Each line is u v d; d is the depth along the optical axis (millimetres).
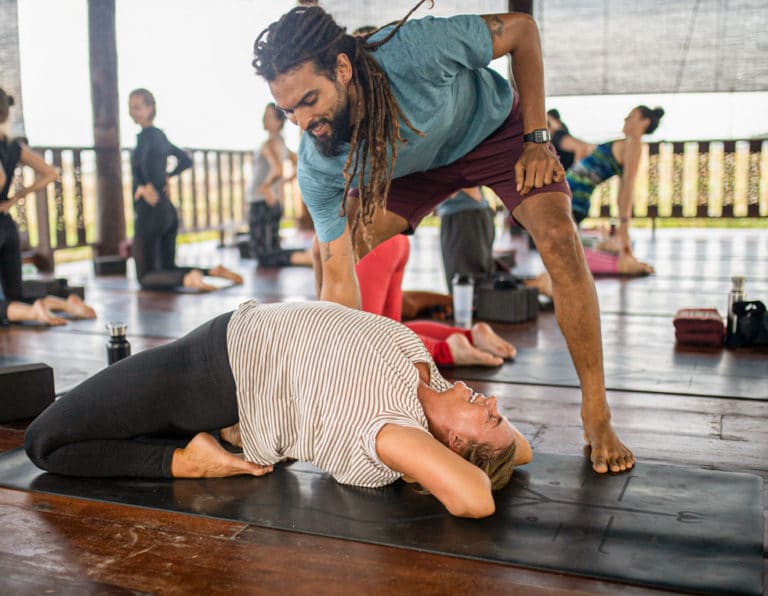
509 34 2172
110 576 1654
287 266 6848
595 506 1916
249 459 2127
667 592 1552
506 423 1936
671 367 3277
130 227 8508
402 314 4348
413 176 2582
